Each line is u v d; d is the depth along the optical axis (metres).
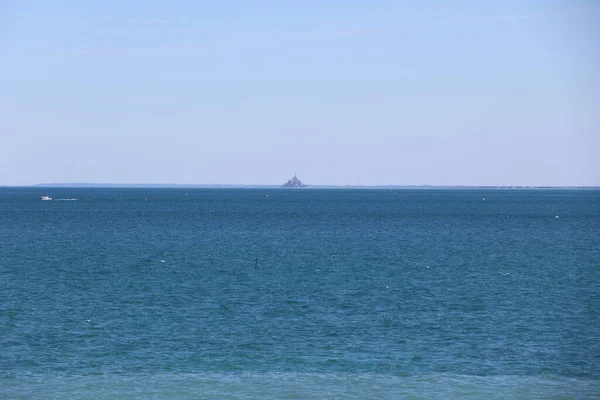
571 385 41.50
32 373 42.81
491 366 45.03
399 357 46.88
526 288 75.50
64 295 68.88
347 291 72.94
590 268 93.31
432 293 71.88
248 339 51.31
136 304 64.44
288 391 40.12
